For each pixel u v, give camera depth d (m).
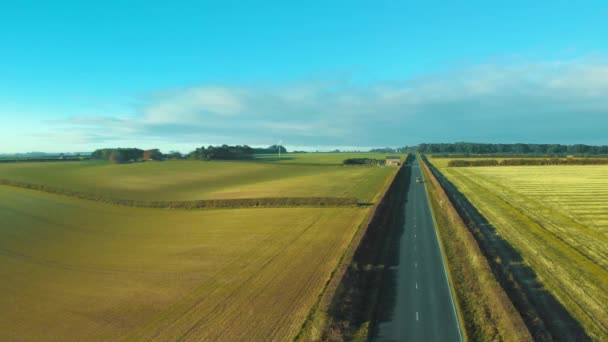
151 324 23.69
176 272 33.34
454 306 25.00
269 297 26.89
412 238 42.72
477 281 28.50
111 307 26.58
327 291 25.17
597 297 25.16
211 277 31.67
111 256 39.25
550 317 22.53
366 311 24.47
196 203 66.00
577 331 20.91
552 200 63.75
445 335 21.34
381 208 56.47
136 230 51.06
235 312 24.73
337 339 20.23
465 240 38.47
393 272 31.75
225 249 40.00
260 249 39.38
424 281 29.53
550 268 30.78
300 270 32.25
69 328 23.72
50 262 37.56
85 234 48.97
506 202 64.12
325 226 48.31
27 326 24.17
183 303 26.66
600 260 32.75
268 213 58.44
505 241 39.53
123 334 22.62
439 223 49.53
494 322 22.08
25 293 29.70
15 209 62.34
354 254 33.31
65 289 30.38
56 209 63.47
